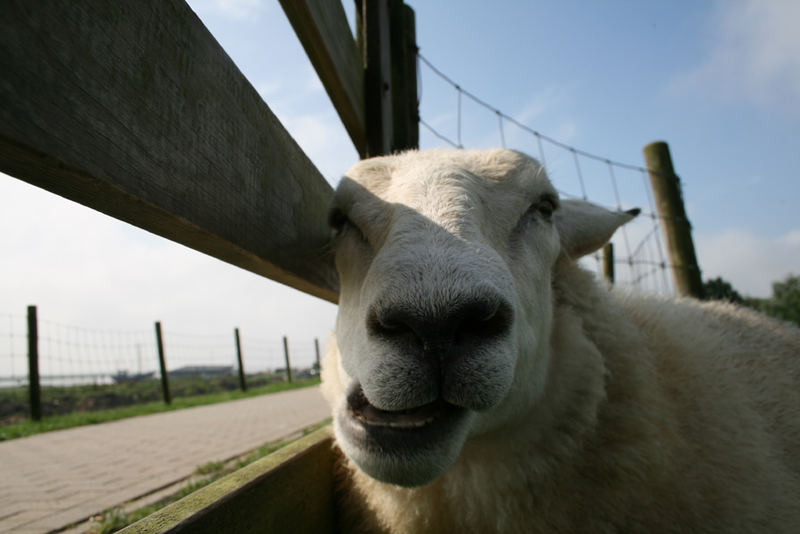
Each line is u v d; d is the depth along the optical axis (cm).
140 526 60
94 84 47
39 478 236
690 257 307
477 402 65
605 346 113
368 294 72
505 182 106
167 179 59
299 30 110
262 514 79
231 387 1155
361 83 171
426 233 76
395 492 106
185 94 64
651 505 98
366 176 109
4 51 38
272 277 109
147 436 358
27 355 527
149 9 57
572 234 132
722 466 106
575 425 102
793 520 108
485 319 65
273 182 97
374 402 67
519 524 99
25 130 39
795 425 135
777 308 1301
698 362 125
